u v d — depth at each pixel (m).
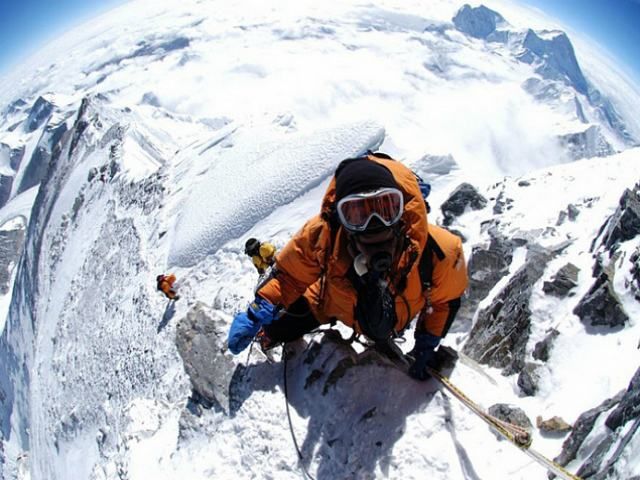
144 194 10.98
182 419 2.60
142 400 3.36
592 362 1.96
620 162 4.01
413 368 1.77
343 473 1.76
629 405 1.47
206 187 8.57
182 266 7.04
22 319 17.14
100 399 6.45
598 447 1.49
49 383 9.83
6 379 16.47
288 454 1.94
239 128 10.23
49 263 16.17
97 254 11.46
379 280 1.36
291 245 1.56
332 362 2.02
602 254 2.45
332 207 1.42
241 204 7.04
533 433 1.78
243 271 5.65
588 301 2.14
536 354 2.15
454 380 1.85
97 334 8.11
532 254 2.90
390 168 1.37
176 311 5.88
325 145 7.07
